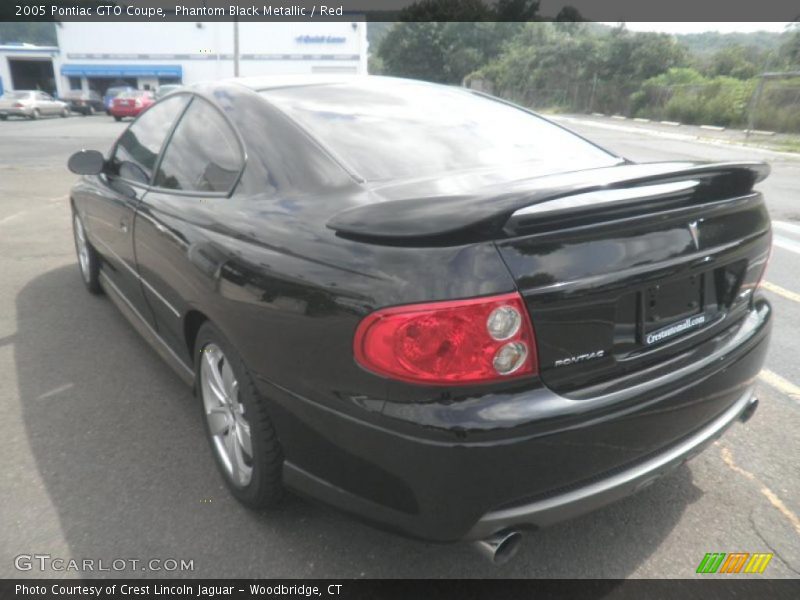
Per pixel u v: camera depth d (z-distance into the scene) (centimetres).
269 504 226
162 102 327
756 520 236
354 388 171
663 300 191
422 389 162
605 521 234
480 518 170
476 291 159
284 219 206
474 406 162
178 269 246
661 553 218
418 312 158
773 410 318
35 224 677
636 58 3950
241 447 229
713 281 209
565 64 4388
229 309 209
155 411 301
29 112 2791
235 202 233
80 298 449
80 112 3322
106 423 291
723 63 3809
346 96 275
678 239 188
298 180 223
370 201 198
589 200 168
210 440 249
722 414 215
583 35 4428
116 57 4106
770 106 2350
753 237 217
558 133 287
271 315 191
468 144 253
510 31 7406
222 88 283
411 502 171
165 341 298
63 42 4169
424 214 167
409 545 219
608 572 210
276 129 242
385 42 7731
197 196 256
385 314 162
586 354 174
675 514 238
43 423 289
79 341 377
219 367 239
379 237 170
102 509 233
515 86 4994
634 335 185
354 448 175
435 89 308
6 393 315
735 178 205
